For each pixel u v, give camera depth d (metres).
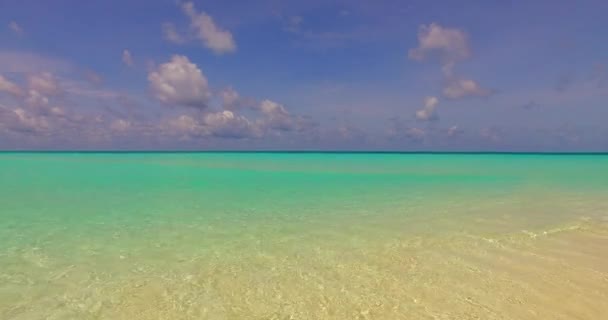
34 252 7.16
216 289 5.50
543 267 6.20
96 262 6.62
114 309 4.90
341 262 6.60
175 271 6.20
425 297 5.16
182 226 9.34
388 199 13.71
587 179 21.16
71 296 5.26
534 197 13.82
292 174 26.50
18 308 4.91
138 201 13.40
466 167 34.81
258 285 5.63
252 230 8.91
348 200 13.55
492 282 5.61
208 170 30.48
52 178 22.45
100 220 10.05
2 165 36.06
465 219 9.92
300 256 6.93
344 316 4.68
